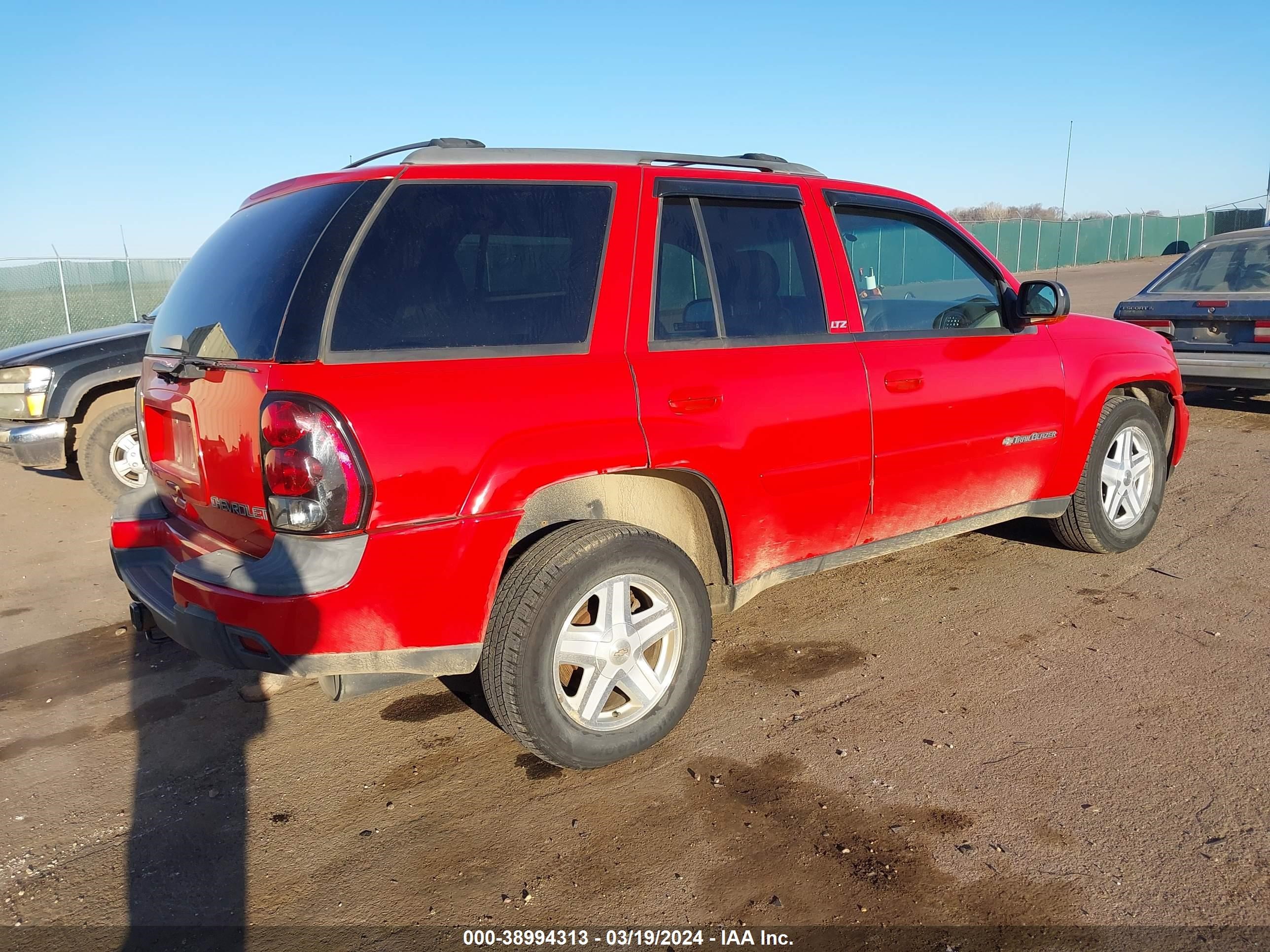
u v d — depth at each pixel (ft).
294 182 9.99
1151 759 9.66
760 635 13.32
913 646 12.71
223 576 8.37
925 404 12.16
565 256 9.48
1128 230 155.12
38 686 12.53
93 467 21.57
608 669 9.52
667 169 10.43
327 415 7.84
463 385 8.51
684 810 9.09
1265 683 11.18
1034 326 13.98
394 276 8.52
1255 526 17.30
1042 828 8.59
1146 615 13.38
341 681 8.48
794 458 10.83
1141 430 15.65
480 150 9.39
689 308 10.30
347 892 8.07
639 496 10.21
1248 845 8.21
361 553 8.02
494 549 8.63
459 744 10.58
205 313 9.55
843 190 12.05
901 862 8.18
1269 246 26.68
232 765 10.28
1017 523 18.29
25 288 63.10
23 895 8.16
